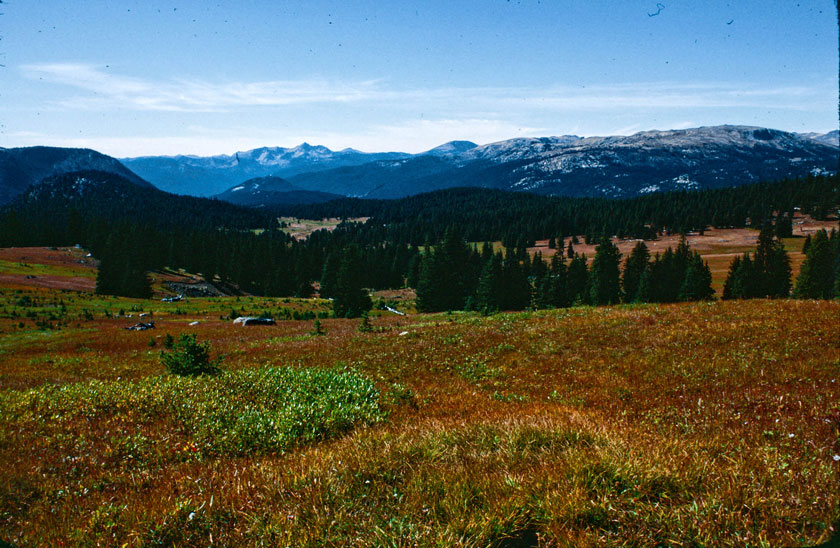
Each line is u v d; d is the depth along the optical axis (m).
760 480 4.84
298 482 5.48
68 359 32.53
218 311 87.81
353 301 90.06
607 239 103.19
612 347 17.25
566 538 4.18
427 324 35.03
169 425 8.91
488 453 6.22
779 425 7.02
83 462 7.07
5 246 167.12
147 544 4.53
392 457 6.23
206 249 162.38
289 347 29.25
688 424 7.71
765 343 14.55
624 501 4.62
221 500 5.27
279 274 154.38
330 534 4.45
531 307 109.38
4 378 22.14
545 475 5.30
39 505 5.55
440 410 10.12
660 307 25.50
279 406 9.91
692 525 4.15
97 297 98.62
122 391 11.39
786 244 185.25
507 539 4.48
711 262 171.75
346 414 8.98
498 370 15.96
